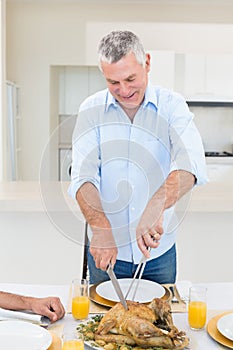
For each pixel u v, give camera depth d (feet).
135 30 19.57
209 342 4.40
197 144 5.86
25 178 20.16
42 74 19.77
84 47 19.69
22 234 9.12
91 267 6.34
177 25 19.56
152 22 19.53
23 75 19.77
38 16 19.56
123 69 5.17
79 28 19.61
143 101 5.65
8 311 4.85
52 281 9.25
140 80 5.32
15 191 9.56
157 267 6.15
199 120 20.30
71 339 4.37
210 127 20.33
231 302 5.43
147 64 5.65
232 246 9.28
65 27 19.61
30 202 8.64
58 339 4.37
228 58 18.76
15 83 19.79
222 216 9.20
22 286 5.89
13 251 9.18
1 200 8.63
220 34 19.63
